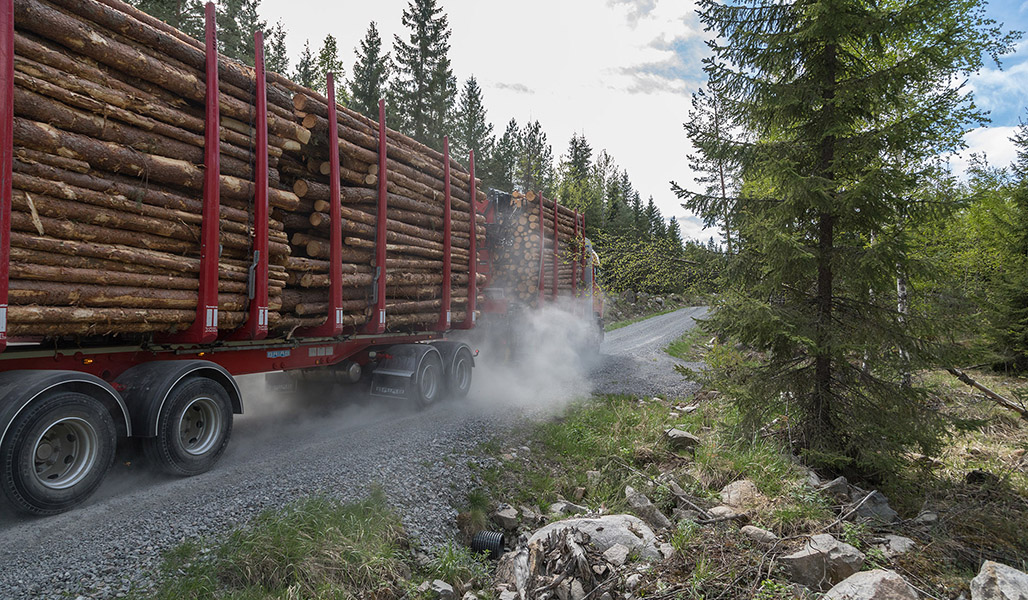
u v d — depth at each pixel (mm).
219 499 4246
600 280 16734
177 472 4660
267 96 5688
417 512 4652
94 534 3568
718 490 5664
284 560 3457
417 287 8477
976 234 13070
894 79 5359
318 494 4438
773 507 4820
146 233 4461
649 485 5777
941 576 3885
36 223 3676
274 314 5762
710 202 6285
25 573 3070
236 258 5281
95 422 4070
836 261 5730
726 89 6141
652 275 13375
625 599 3602
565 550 4000
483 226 11109
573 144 57562
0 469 3490
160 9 23906
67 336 4164
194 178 4781
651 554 4121
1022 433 7574
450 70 36125
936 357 5258
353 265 7086
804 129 6074
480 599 3783
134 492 4352
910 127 5309
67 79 3871
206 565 3277
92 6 4027
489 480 5660
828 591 3404
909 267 5242
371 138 7289
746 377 6402
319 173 6617
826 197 5348
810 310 6078
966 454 6844
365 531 3963
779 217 5738
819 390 5992
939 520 4699
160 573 3211
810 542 4027
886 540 4316
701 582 3635
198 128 4875
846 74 6020
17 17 3604
